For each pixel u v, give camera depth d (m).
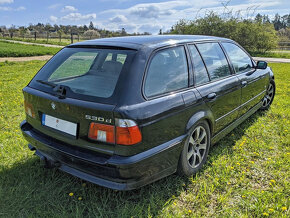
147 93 2.32
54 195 2.62
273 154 3.50
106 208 2.46
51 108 2.51
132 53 2.44
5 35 48.47
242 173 3.00
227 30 24.97
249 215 2.38
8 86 7.57
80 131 2.31
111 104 2.15
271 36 24.94
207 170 3.09
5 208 2.42
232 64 3.75
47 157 2.70
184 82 2.77
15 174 2.96
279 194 2.62
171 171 2.62
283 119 4.69
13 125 4.48
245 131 4.24
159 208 2.45
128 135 2.11
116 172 2.16
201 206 2.46
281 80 9.35
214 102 3.10
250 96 4.18
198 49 3.13
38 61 15.52
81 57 2.75
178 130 2.60
